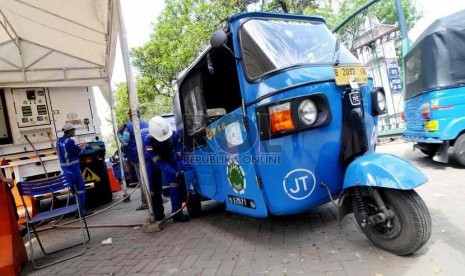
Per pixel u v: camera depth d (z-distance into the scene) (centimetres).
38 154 779
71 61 777
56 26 606
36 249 529
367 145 320
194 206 551
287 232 395
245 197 370
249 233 419
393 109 1209
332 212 439
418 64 653
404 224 276
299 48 351
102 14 558
